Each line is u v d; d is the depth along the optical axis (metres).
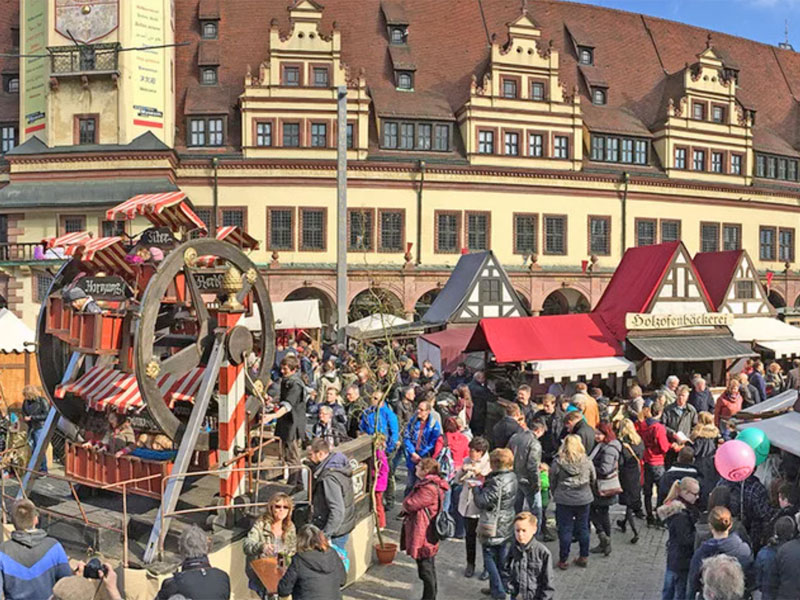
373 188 42.72
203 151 41.78
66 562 7.55
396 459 15.23
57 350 12.09
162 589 6.86
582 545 11.36
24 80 41.31
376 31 46.84
